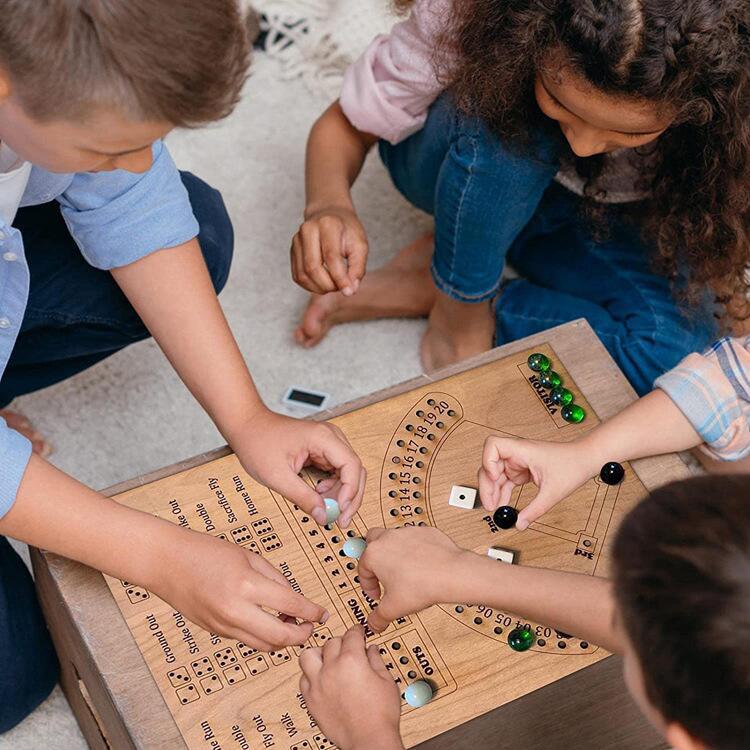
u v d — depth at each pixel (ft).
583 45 3.44
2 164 3.38
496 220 4.50
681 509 2.31
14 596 3.96
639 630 2.29
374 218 5.60
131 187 3.64
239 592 3.08
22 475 3.10
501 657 3.33
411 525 3.55
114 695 3.21
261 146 5.76
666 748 3.98
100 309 4.18
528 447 3.52
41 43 2.48
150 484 3.57
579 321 4.01
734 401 3.80
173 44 2.53
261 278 5.34
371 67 4.66
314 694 3.05
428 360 5.14
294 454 3.51
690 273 4.62
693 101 3.64
